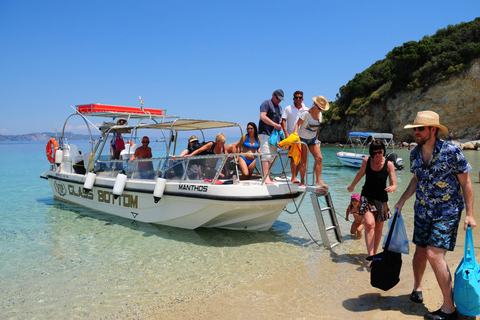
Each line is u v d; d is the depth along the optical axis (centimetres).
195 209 614
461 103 4253
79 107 837
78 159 941
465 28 4634
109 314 358
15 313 363
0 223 730
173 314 354
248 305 371
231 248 567
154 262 506
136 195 703
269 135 652
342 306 361
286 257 524
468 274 301
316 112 554
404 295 380
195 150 668
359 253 541
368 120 5447
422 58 4725
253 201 562
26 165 2361
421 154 327
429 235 325
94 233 652
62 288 422
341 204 949
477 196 1009
